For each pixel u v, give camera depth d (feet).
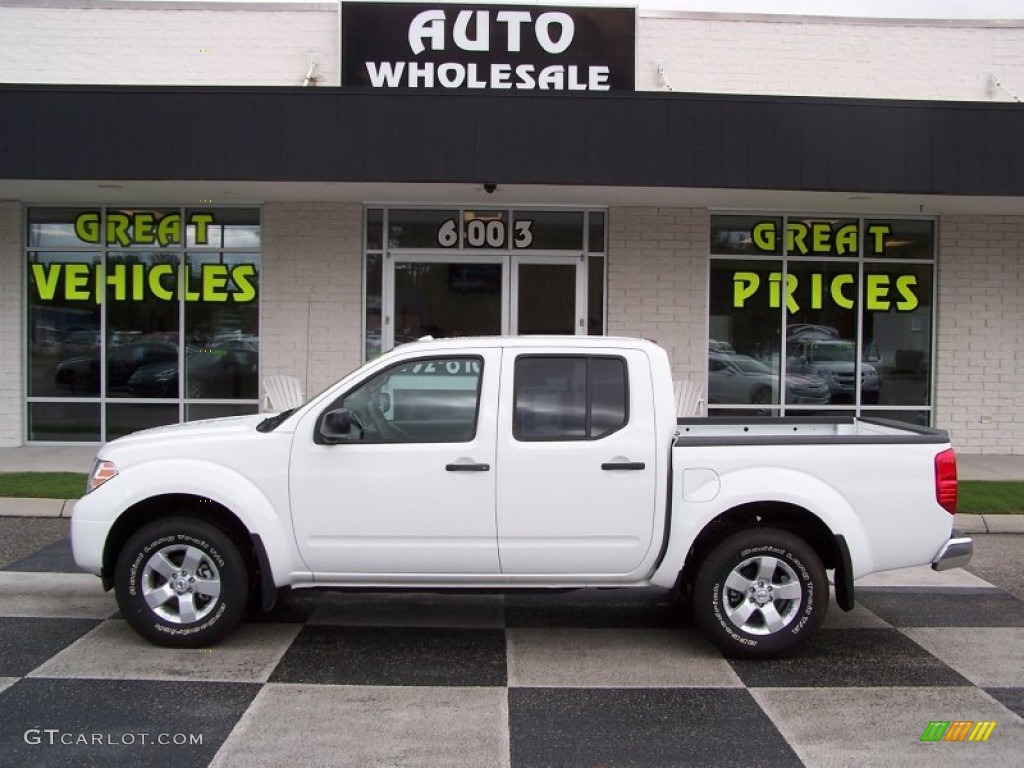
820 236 42.45
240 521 18.31
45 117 34.17
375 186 36.68
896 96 41.88
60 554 25.58
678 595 19.69
